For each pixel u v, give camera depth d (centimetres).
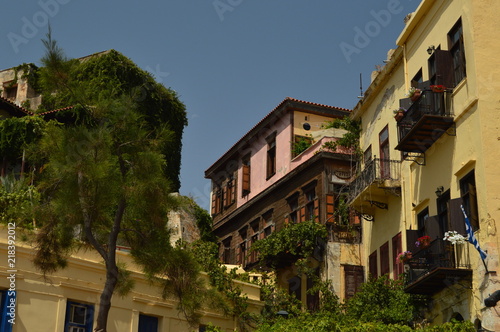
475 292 1845
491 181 1855
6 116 3047
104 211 1659
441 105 2080
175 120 3972
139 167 1650
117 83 3700
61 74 1677
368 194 2600
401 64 2562
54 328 1920
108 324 2058
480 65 1958
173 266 1706
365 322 2044
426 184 2233
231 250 3928
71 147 1605
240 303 2431
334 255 2956
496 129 1906
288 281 3234
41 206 1662
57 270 1870
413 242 2178
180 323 2277
